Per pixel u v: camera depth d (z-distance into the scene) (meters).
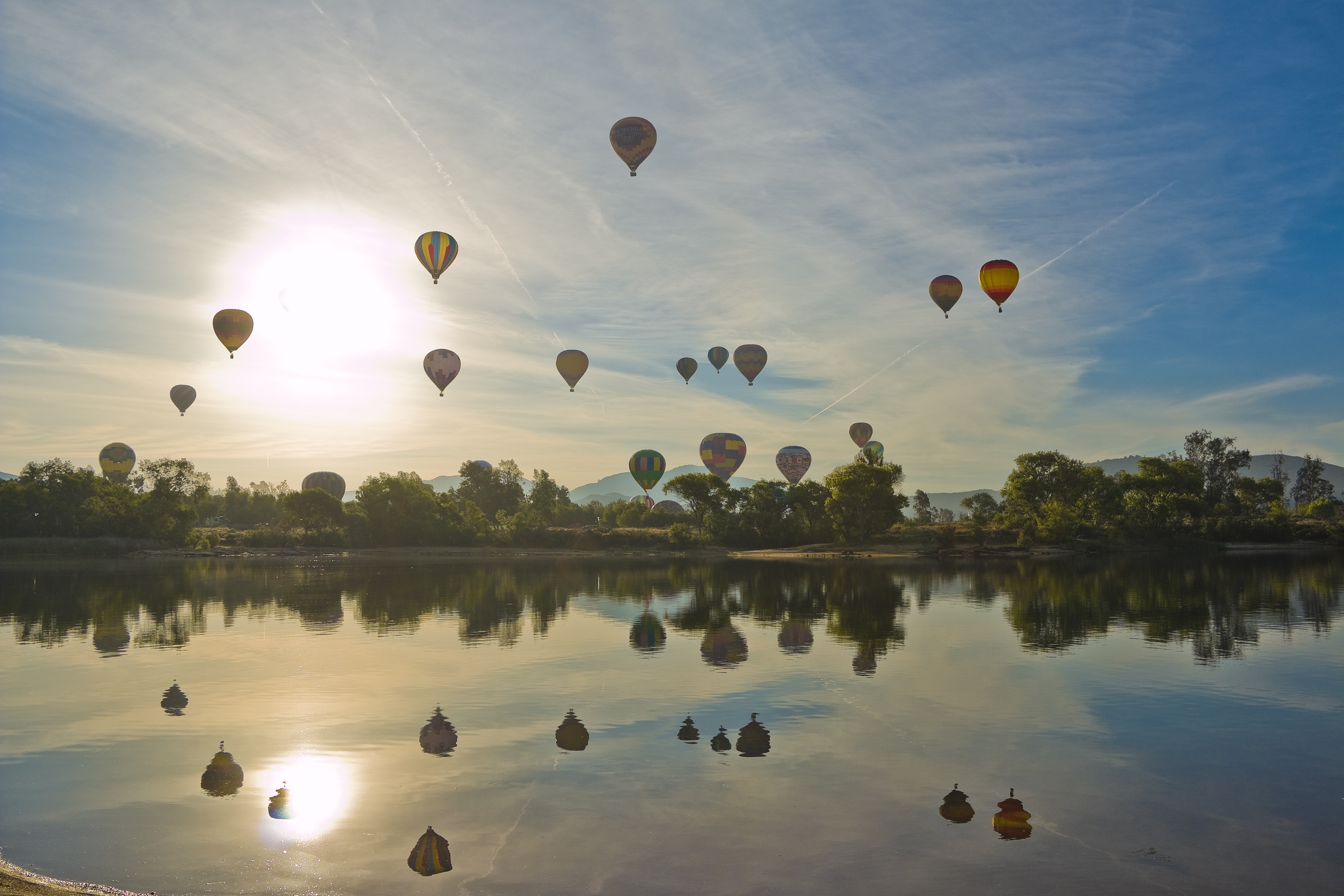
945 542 106.00
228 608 41.81
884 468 110.81
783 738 16.61
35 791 13.68
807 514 125.75
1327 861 10.99
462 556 114.25
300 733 17.11
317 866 10.81
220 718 18.41
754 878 10.41
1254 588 50.25
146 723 18.00
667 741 16.44
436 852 11.21
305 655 26.66
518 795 13.38
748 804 12.91
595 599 46.09
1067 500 108.25
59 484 124.12
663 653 26.88
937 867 10.73
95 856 11.14
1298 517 136.75
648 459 125.81
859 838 11.64
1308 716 18.27
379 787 13.78
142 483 131.62
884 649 27.39
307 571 75.69
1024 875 10.53
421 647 28.28
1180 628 32.25
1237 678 22.31
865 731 17.08
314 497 122.00
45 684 22.23
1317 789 13.67
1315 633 30.58
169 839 11.73
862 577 63.56
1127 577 59.97
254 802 13.13
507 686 21.67
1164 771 14.55
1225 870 10.73
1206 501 137.75
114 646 28.91
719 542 125.19
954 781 14.02
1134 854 11.16
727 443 112.56
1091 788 13.70
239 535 136.25
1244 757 15.33
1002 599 44.75
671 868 10.69
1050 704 19.36
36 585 57.25
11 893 9.49
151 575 69.00
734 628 33.00
